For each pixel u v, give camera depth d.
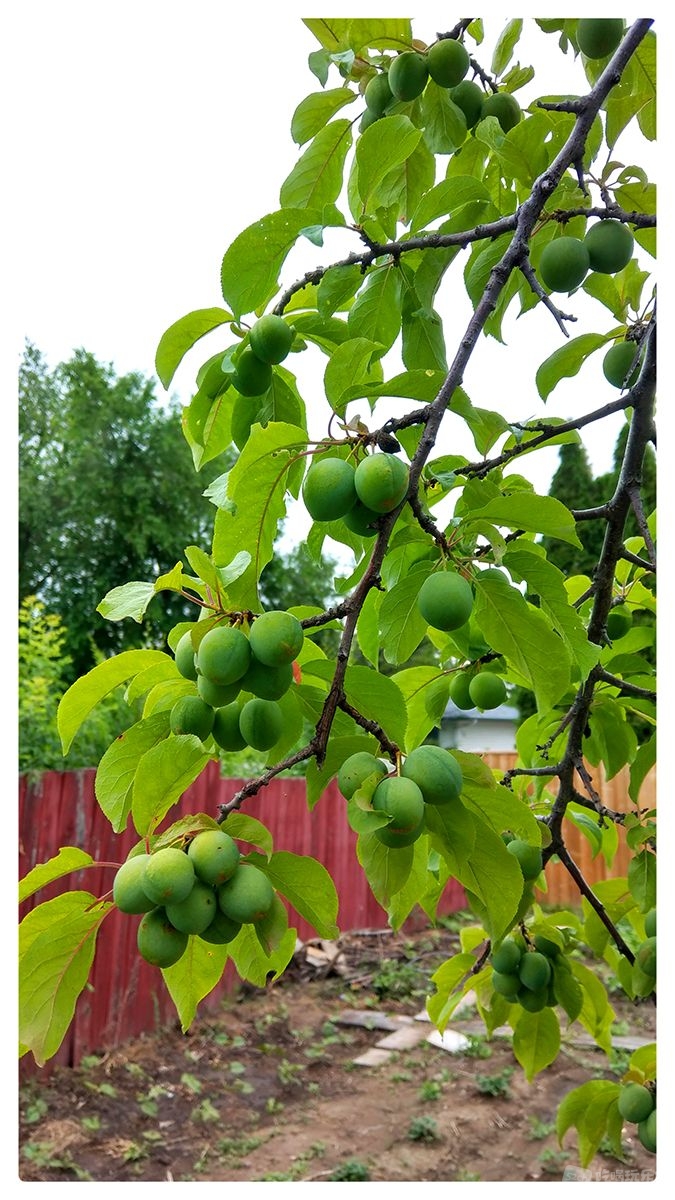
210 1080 8.05
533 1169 6.68
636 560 2.86
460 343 1.99
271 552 2.11
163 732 1.99
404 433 2.59
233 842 1.60
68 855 1.74
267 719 1.83
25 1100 7.07
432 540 2.13
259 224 2.25
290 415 2.46
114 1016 8.17
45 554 25.34
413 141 2.24
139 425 26.36
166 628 22.00
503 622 2.11
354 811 1.56
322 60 2.64
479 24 2.94
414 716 3.17
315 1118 7.60
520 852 2.65
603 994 3.29
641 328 3.01
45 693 9.39
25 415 27.22
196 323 2.38
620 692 3.48
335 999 10.44
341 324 2.59
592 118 2.44
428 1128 7.19
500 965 2.82
